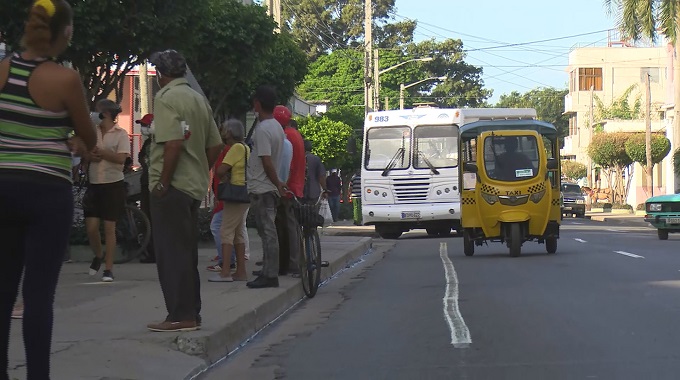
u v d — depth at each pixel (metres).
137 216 14.83
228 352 8.55
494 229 19.41
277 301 10.89
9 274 5.49
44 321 5.39
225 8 20.45
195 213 8.45
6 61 5.38
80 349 7.53
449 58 81.69
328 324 10.10
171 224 8.23
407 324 9.89
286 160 12.30
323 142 45.34
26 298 5.38
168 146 8.08
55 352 7.39
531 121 20.59
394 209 28.02
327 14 79.19
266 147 11.45
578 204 51.84
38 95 5.30
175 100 8.13
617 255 18.92
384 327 9.75
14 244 5.46
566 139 86.06
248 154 12.25
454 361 7.80
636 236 27.84
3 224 5.39
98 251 12.61
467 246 20.02
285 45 25.62
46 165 5.30
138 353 7.55
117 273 13.24
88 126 5.48
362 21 80.06
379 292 13.00
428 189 27.94
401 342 8.80
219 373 7.61
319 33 80.12
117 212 12.20
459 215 27.83
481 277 14.74
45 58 5.45
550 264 16.91
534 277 14.52
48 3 5.40
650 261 17.25
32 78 5.32
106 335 8.09
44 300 5.39
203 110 8.34
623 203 63.19
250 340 9.23
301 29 77.94
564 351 8.13
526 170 19.27
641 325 9.48
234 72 20.83
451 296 12.17
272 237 11.61
